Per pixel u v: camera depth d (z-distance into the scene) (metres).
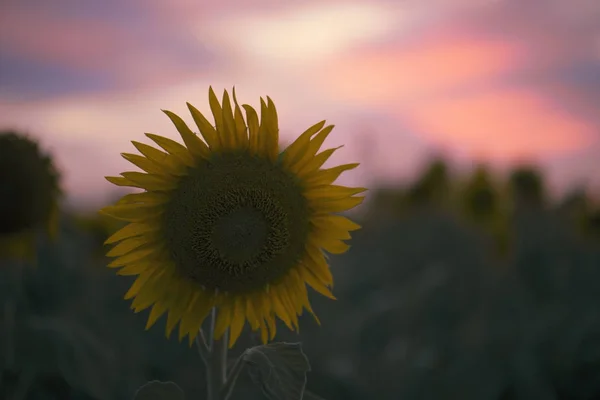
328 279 2.87
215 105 2.78
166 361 6.05
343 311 8.76
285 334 6.37
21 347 4.63
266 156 2.84
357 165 2.86
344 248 2.86
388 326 8.56
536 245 10.30
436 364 7.23
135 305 2.79
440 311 8.92
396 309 8.80
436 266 10.89
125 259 2.79
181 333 2.80
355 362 7.37
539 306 8.76
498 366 6.82
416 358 7.46
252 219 2.81
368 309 8.88
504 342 7.06
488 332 7.46
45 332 4.72
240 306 2.85
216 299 2.84
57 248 6.62
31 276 6.09
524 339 7.07
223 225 2.79
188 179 2.81
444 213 14.51
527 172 11.67
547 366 6.70
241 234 2.79
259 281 2.85
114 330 6.35
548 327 7.32
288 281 2.87
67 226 7.41
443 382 6.89
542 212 11.50
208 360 2.80
